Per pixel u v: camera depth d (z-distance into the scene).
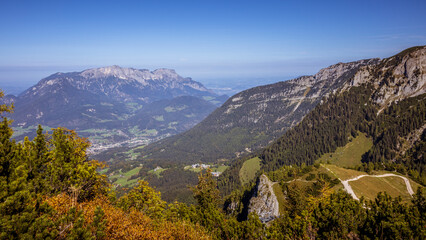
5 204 14.10
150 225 28.09
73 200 21.17
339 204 29.55
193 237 29.47
